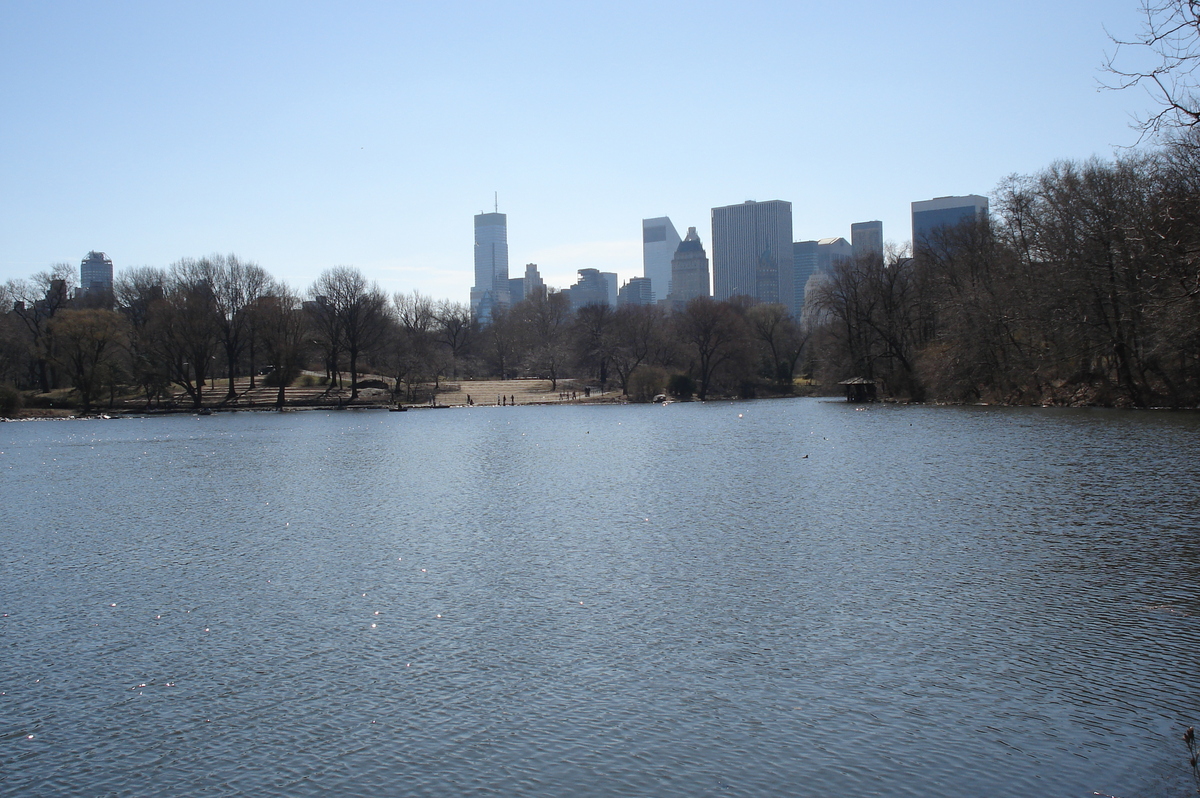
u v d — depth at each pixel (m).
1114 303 77.44
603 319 164.75
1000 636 21.00
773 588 25.42
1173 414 71.06
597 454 62.97
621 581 26.66
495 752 16.12
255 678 19.80
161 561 30.86
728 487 44.00
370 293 145.75
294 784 15.24
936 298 105.31
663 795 14.59
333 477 52.88
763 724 16.92
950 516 34.31
